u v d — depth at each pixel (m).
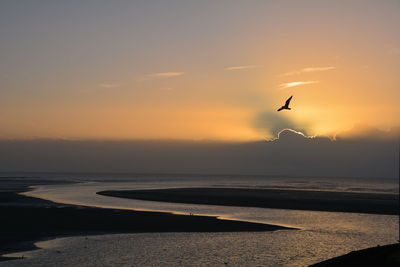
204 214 60.34
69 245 37.00
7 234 41.78
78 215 55.06
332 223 52.38
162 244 37.91
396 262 23.45
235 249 36.28
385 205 73.31
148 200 82.88
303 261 32.72
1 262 30.98
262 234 43.56
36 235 41.50
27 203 70.44
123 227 46.53
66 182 178.38
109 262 31.45
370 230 47.25
